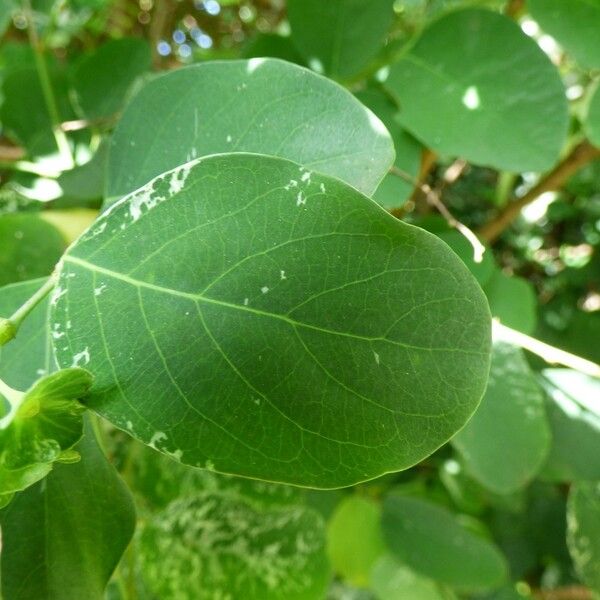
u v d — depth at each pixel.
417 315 0.10
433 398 0.10
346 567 0.29
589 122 0.21
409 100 0.20
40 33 0.32
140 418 0.10
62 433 0.10
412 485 0.36
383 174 0.11
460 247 0.22
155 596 0.19
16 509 0.12
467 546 0.28
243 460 0.10
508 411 0.21
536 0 0.20
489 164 0.19
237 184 0.10
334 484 0.10
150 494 0.20
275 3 0.40
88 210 0.21
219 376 0.10
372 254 0.10
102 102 0.27
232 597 0.19
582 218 0.42
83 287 0.10
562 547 0.36
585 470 0.25
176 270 0.10
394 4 0.22
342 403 0.10
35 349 0.14
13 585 0.12
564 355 0.16
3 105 0.26
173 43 0.40
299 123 0.12
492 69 0.20
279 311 0.10
